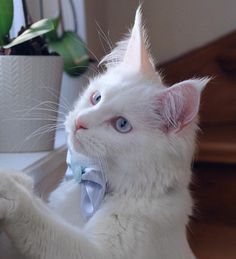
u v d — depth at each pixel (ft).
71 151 2.07
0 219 1.51
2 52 2.61
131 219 1.92
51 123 2.75
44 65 2.61
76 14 3.69
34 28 2.62
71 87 3.52
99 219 1.91
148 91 2.03
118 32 4.61
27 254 1.63
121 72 2.21
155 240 1.96
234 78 4.78
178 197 2.06
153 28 4.78
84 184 2.05
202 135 4.14
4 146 2.66
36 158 2.55
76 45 3.23
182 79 4.73
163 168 1.98
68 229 1.71
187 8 4.76
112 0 4.57
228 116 4.83
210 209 4.27
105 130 1.95
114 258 1.81
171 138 1.97
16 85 2.58
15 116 2.62
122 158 1.96
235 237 3.88
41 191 2.44
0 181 1.52
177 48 4.82
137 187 1.99
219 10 4.78
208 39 4.81
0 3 2.59
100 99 2.04
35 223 1.59
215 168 4.19
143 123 1.98
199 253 3.56
